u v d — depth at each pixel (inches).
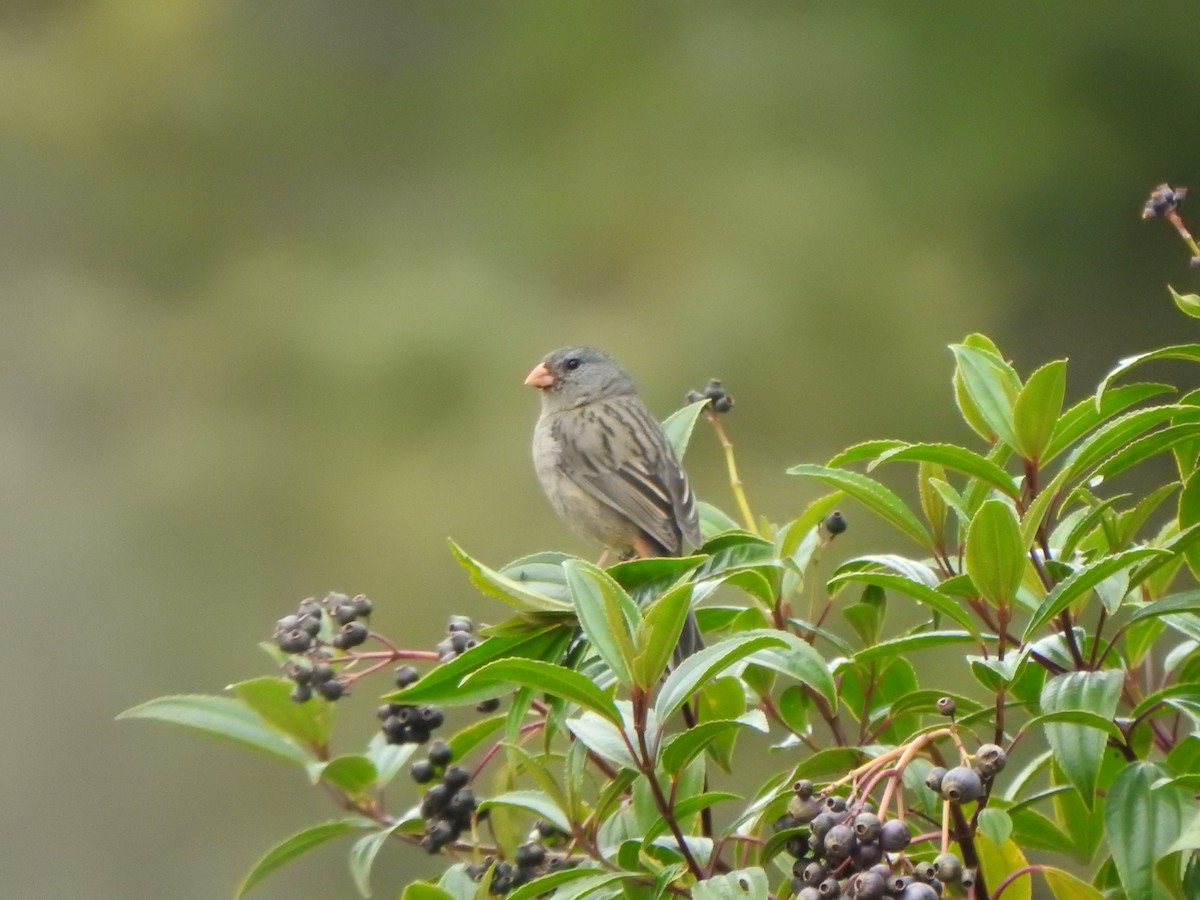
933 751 167.3
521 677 151.3
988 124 667.4
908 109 671.8
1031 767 179.5
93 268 688.4
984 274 652.1
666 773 156.3
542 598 172.4
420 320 615.8
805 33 689.6
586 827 166.2
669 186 663.8
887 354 600.7
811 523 192.7
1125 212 665.0
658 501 304.2
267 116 716.7
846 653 175.6
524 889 156.9
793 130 669.3
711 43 690.8
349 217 705.0
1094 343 663.8
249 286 653.9
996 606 161.0
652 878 156.3
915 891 131.5
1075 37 669.3
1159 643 245.6
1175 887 157.5
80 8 744.3
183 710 195.8
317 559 576.7
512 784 187.5
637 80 695.7
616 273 645.9
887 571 185.2
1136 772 149.9
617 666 153.9
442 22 731.4
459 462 588.7
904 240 645.3
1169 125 674.8
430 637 549.3
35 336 650.8
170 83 726.5
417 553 563.2
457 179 701.9
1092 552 179.5
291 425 608.7
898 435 590.6
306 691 182.4
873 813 153.7
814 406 593.3
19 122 714.8
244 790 506.0
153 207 705.6
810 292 614.5
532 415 598.2
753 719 155.3
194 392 629.6
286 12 745.0
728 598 296.7
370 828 193.2
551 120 702.5
